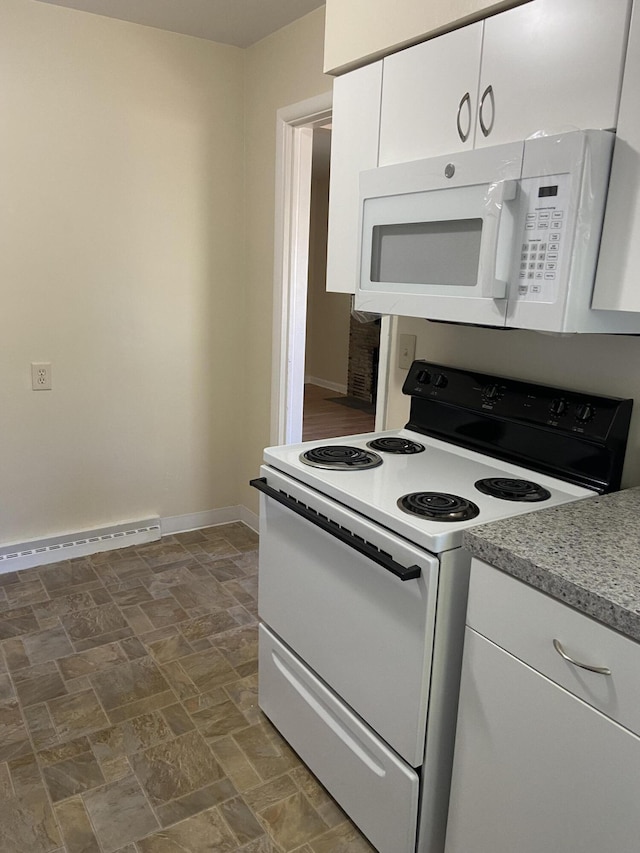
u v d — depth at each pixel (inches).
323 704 65.7
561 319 48.0
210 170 120.0
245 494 136.9
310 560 64.1
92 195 109.0
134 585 110.3
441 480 62.8
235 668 88.5
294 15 102.1
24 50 99.0
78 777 68.9
